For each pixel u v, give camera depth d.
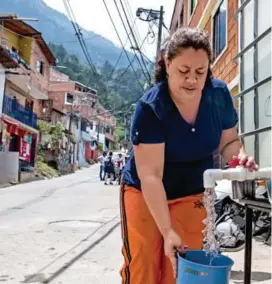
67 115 38.25
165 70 1.95
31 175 22.42
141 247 2.03
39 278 3.97
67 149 33.97
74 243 5.61
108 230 6.65
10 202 10.70
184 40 1.75
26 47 25.17
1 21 22.62
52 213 8.65
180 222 2.11
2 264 4.47
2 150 19.72
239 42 3.33
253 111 2.92
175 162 2.04
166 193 2.09
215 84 2.07
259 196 2.39
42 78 28.61
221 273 1.42
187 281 1.46
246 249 2.04
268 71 2.64
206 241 1.69
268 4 2.71
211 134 2.02
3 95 19.55
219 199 4.39
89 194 13.26
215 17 9.88
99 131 55.38
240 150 2.15
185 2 15.41
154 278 2.05
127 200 2.10
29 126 23.86
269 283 3.76
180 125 1.92
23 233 6.30
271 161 2.58
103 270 4.26
